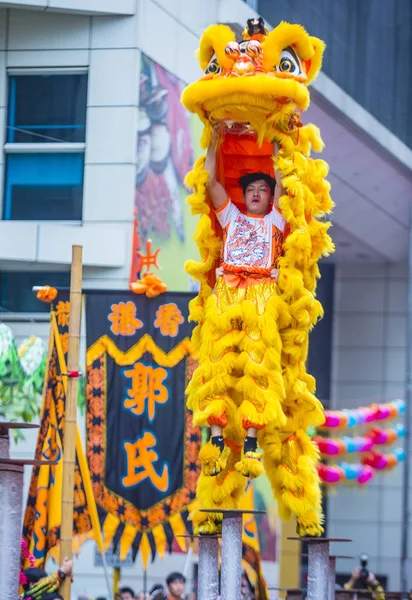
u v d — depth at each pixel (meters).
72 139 21.80
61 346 13.19
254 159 9.32
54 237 21.25
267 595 13.38
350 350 36.47
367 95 28.70
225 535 8.20
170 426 13.37
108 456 13.34
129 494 13.31
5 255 21.17
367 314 36.44
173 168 22.50
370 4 28.81
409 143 31.39
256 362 8.70
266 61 8.69
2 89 21.89
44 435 13.13
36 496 13.05
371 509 34.53
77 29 21.67
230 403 8.84
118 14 21.45
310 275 9.10
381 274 36.41
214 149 8.98
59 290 13.27
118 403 13.41
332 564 10.69
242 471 8.57
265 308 8.84
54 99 21.88
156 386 13.41
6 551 6.46
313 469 9.19
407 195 31.05
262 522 24.86
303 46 8.80
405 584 12.91
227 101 8.55
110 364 13.46
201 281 9.16
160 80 22.19
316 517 9.21
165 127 22.30
